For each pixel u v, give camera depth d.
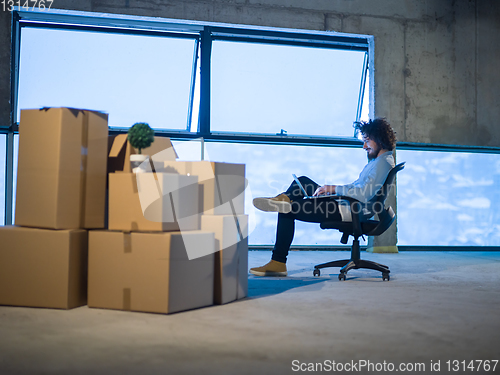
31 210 2.05
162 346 1.46
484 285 2.75
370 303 2.16
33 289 1.99
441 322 1.80
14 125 4.63
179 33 5.09
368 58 5.45
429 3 5.36
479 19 5.47
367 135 3.09
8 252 2.03
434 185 5.75
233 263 2.20
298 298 2.28
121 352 1.39
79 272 2.03
